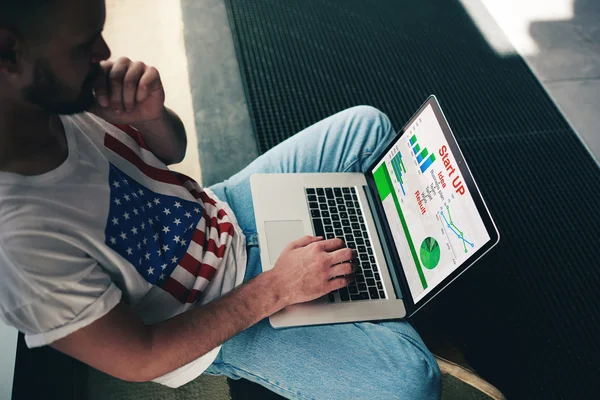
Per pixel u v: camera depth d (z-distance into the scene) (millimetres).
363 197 1394
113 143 995
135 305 961
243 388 1430
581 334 1638
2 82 719
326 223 1320
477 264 1758
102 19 740
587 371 1575
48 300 743
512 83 2299
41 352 1286
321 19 2420
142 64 944
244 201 1334
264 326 1116
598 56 2451
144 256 931
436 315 1624
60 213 789
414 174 1262
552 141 2119
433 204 1191
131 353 831
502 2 2613
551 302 1695
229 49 2227
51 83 742
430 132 1226
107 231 855
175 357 893
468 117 2162
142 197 981
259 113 2039
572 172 2031
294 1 2475
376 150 1438
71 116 932
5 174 761
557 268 1768
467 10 2559
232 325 981
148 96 975
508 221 1875
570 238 1845
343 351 1091
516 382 1544
